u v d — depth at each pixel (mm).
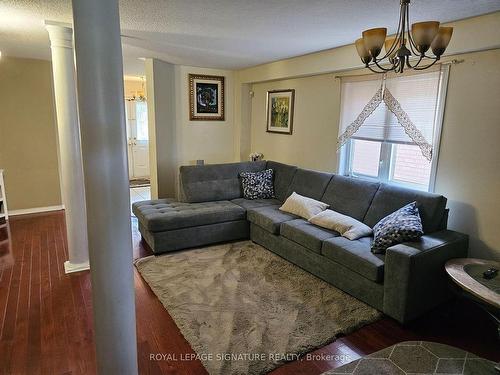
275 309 2607
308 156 4688
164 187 5422
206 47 3877
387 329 2416
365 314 2547
